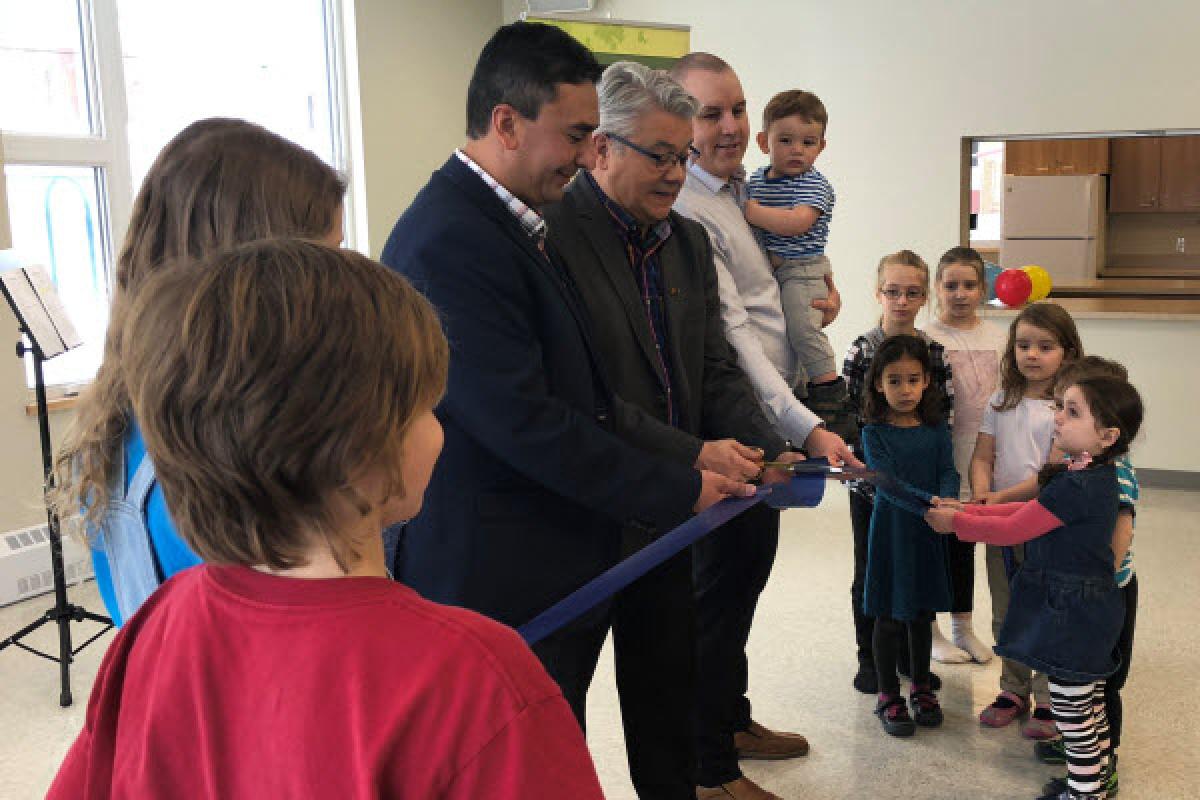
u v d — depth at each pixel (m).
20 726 3.11
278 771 0.71
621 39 4.73
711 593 2.46
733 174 2.63
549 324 1.74
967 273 3.26
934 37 5.77
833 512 5.12
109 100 4.66
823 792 2.64
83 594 4.21
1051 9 5.54
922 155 5.88
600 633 1.91
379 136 5.84
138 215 1.17
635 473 1.70
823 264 2.93
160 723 0.76
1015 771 2.72
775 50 6.09
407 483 0.76
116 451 1.11
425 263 1.64
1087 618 2.30
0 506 4.12
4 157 4.21
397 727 0.69
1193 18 5.30
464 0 6.23
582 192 1.99
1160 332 5.51
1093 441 2.29
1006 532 2.37
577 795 0.72
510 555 1.73
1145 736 2.90
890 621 2.90
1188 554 4.41
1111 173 8.25
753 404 2.22
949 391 3.05
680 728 2.06
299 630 0.72
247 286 0.68
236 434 0.66
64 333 3.36
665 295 2.07
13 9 4.34
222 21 5.22
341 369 0.67
